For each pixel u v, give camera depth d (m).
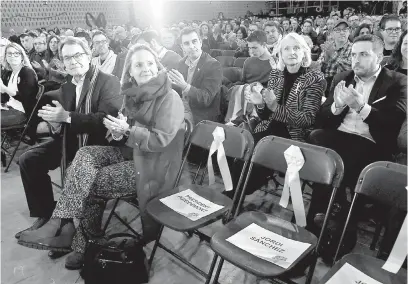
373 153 2.27
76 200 2.14
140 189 2.18
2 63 4.03
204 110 3.24
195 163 3.29
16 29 10.81
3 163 3.94
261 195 3.11
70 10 12.12
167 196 2.12
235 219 1.87
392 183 1.58
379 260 1.50
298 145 1.92
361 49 2.25
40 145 2.63
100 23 12.22
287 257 1.54
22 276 2.18
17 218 2.88
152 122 2.19
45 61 5.29
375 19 7.23
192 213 1.92
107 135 2.51
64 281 2.13
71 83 2.70
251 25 6.86
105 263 1.94
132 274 1.98
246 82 4.11
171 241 2.49
